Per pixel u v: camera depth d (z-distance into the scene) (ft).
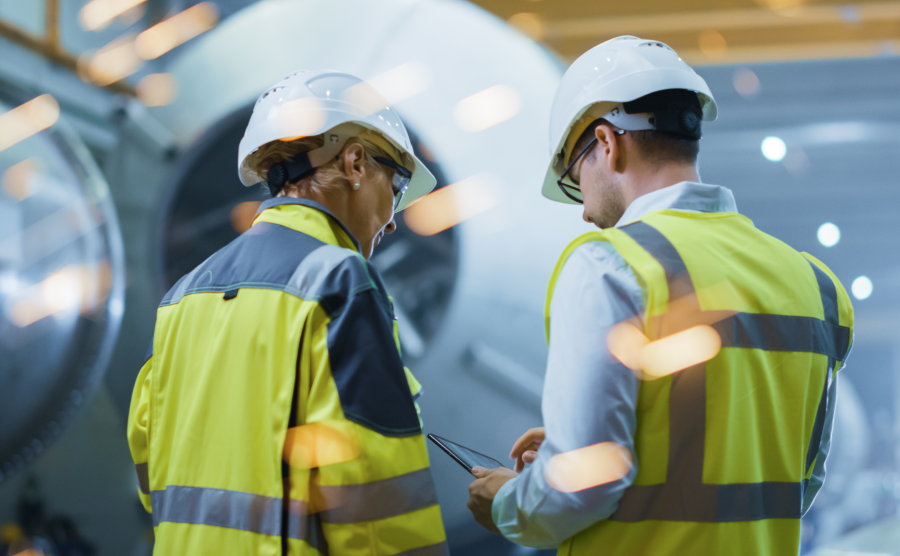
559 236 8.50
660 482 3.41
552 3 22.77
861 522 31.24
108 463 9.66
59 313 9.46
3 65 10.52
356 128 4.45
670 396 3.35
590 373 3.28
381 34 9.11
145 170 9.78
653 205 3.80
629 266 3.36
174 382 4.18
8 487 9.56
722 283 3.45
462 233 8.38
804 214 51.57
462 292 8.25
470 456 4.55
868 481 33.73
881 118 36.99
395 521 3.62
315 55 9.16
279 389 3.71
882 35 24.86
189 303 4.27
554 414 3.40
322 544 3.76
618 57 4.03
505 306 8.31
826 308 3.88
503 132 8.65
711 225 3.70
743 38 24.99
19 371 9.34
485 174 8.51
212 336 4.05
